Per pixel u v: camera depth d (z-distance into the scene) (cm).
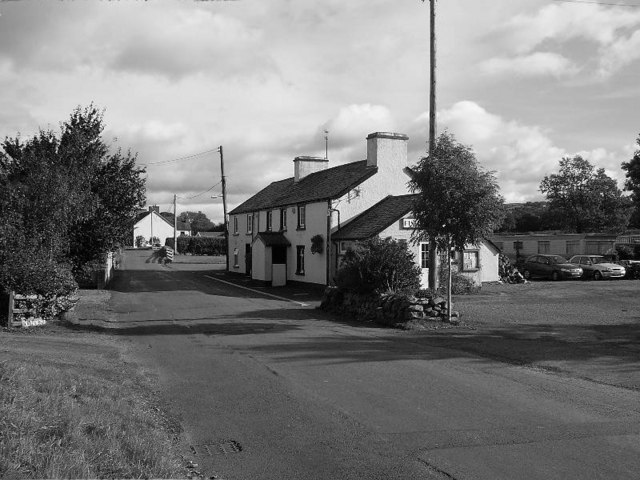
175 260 6706
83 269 2809
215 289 3231
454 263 2783
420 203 1644
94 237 2638
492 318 1734
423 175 1611
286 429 705
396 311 1723
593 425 702
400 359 1167
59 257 2016
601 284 2923
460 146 1620
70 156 2256
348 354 1231
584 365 1072
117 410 683
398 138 3197
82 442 521
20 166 2250
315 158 4028
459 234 1603
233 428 711
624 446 623
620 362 1091
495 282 2978
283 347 1336
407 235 2689
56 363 959
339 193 3033
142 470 501
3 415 525
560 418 734
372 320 1830
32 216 1788
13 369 741
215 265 5847
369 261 1938
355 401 831
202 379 994
